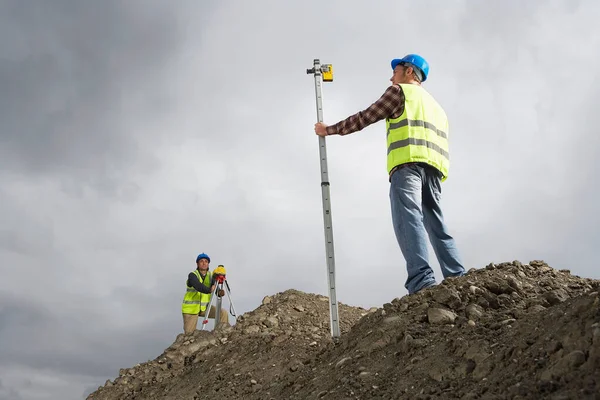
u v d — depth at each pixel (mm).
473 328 3541
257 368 5516
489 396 2631
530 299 3939
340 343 4480
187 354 6934
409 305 4223
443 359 3297
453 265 4738
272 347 5945
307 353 5480
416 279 4402
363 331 4309
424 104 4645
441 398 2902
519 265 4648
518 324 3307
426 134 4570
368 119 4582
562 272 4684
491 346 3180
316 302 7969
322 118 5008
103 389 6938
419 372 3293
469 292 4062
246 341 6520
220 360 6320
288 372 4898
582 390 2293
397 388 3240
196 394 5551
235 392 5098
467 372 3055
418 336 3734
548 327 2984
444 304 4016
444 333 3662
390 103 4539
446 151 4805
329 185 4875
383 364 3635
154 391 6336
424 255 4398
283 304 7754
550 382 2461
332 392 3545
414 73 4898
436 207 4738
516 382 2652
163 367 6844
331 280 4777
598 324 2596
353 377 3613
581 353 2492
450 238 4781
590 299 2895
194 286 8656
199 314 8836
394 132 4594
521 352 2896
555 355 2660
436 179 4723
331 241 4812
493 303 3932
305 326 6969
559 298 3830
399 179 4512
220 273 8641
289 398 4039
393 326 4008
